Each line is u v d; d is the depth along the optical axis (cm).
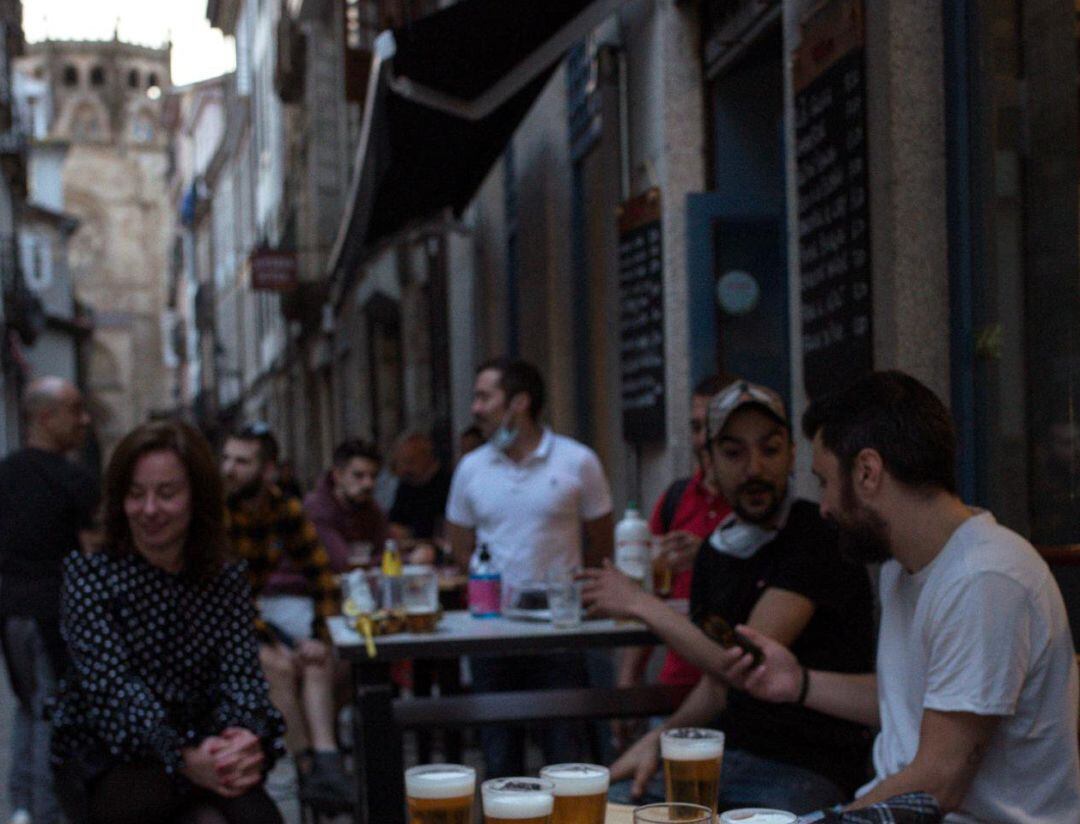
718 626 300
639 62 610
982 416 345
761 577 319
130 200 6662
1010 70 336
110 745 309
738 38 528
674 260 567
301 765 506
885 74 356
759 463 313
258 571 530
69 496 504
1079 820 222
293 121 2270
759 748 311
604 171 648
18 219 3475
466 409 1118
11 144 2844
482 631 380
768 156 565
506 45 507
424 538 803
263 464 527
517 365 485
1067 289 318
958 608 219
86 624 321
